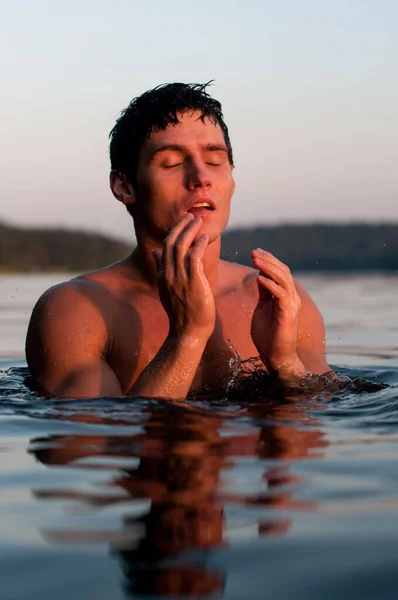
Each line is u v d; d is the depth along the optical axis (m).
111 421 1.93
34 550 1.07
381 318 6.20
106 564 1.02
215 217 2.56
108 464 1.51
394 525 1.16
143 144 2.61
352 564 1.02
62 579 0.98
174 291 2.29
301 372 2.51
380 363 3.68
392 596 0.93
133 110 2.66
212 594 0.93
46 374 2.49
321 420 1.98
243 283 2.90
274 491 1.33
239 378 2.57
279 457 1.57
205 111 2.59
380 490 1.34
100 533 1.13
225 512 1.22
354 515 1.21
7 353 4.01
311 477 1.42
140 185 2.62
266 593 0.94
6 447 1.66
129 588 0.95
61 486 1.36
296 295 2.50
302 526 1.16
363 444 1.70
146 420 1.94
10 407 2.12
